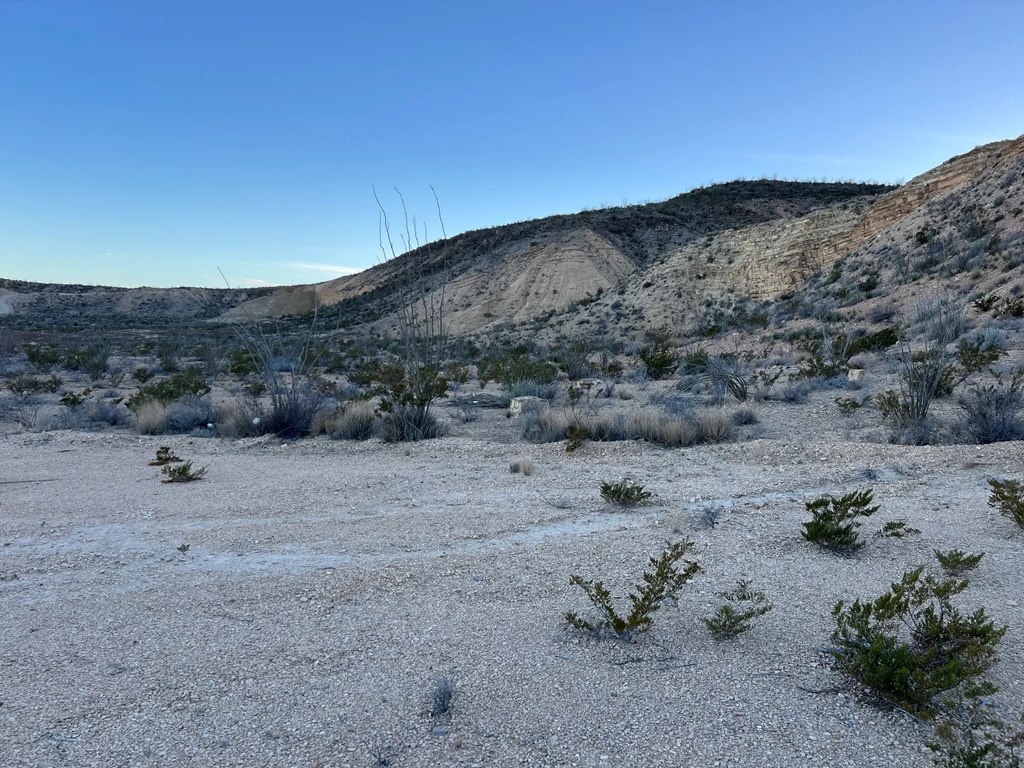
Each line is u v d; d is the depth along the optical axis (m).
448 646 4.26
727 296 49.78
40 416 17.67
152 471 10.40
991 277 28.23
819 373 18.44
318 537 6.61
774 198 93.12
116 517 7.59
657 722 3.38
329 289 109.19
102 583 5.53
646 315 50.91
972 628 3.81
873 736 3.24
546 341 51.06
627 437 12.02
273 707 3.61
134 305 127.69
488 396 19.06
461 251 92.81
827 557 5.70
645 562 5.67
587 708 3.52
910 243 38.81
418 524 6.95
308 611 4.85
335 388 20.44
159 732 3.41
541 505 7.60
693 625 4.48
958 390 14.41
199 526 7.14
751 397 16.12
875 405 13.30
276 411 14.12
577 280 70.38
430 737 3.31
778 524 6.62
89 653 4.29
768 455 9.92
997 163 39.81
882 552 5.77
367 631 4.50
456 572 5.52
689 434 11.38
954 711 3.41
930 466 8.77
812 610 4.67
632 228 85.81
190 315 122.12
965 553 5.64
